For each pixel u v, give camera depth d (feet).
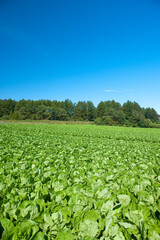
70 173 14.06
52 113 330.75
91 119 348.18
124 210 8.06
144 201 9.12
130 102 388.16
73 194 9.02
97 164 17.58
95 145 36.17
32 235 6.23
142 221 7.47
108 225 6.61
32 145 29.43
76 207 8.09
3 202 8.18
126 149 32.22
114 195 9.36
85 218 7.16
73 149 27.17
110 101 408.46
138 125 295.69
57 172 13.88
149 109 374.22
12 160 17.88
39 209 7.88
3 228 6.31
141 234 6.59
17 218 7.27
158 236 6.37
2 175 12.09
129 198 8.89
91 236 6.15
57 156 20.71
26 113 320.50
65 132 82.33
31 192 9.75
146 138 72.38
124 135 81.82
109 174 13.97
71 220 7.18
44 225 6.93
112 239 6.20
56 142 37.55
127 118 310.45
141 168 17.65
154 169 16.40
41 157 20.24
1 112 341.21
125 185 11.32
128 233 6.44
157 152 31.60
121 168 16.47
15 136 43.73
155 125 297.53
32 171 14.06
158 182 13.50
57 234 6.44
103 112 337.31
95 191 9.74
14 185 10.53
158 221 7.31
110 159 22.12
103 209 8.09
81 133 80.43
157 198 9.72
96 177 12.59
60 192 9.70
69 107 386.52
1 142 31.14
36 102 387.34
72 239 6.04
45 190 9.63
